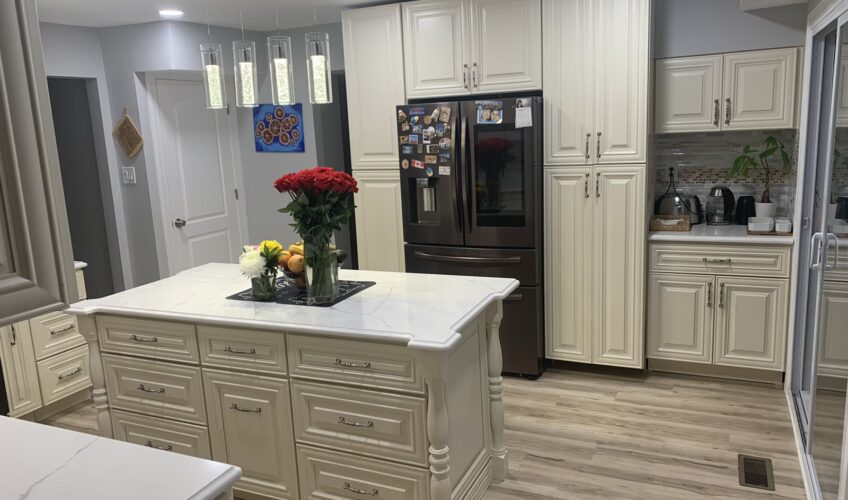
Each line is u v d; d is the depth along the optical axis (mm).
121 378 2896
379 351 2322
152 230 4934
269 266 2773
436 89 4070
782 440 3127
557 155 3840
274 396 2570
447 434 2293
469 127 3838
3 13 676
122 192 5000
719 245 3666
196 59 4742
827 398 2402
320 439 2516
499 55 3867
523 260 3877
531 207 3795
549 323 4047
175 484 1311
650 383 3869
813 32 3164
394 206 4320
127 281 5109
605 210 3781
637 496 2725
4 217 691
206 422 2744
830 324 2381
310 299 2666
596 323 3930
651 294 3887
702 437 3191
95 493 1276
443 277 3059
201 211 5312
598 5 3602
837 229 2355
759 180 4105
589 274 3891
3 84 678
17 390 3541
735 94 3729
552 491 2791
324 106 5340
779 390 3697
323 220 2576
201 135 5273
